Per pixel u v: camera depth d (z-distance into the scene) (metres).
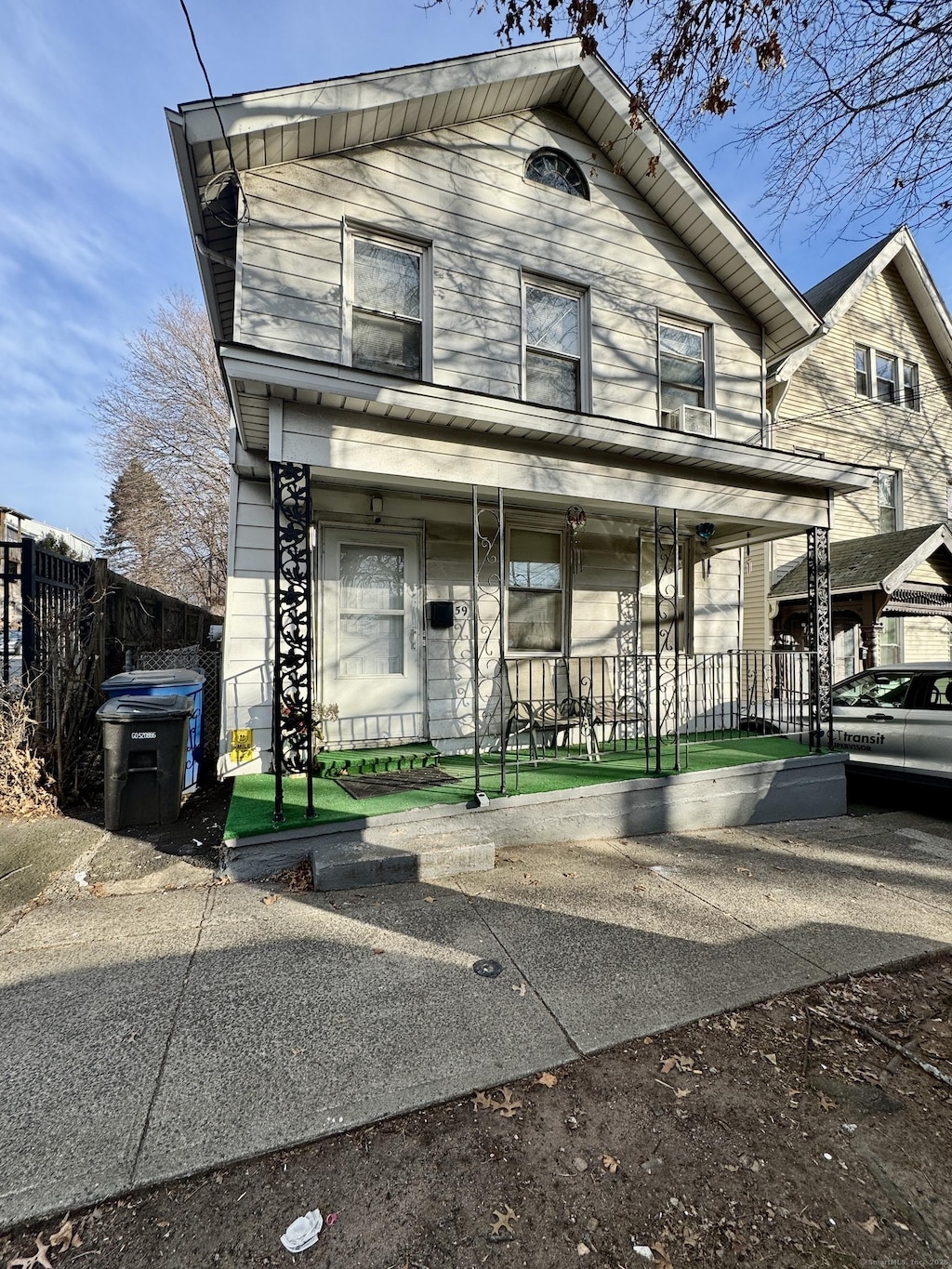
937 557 9.79
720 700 7.28
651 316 6.73
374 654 5.95
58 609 5.09
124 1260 1.48
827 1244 1.57
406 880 3.75
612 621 7.17
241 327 4.69
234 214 4.85
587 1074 2.16
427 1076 2.12
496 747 6.38
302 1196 1.66
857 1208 1.67
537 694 6.70
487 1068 2.17
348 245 5.15
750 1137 1.91
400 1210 1.62
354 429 4.23
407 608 6.07
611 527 7.16
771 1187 1.73
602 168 6.45
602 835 4.81
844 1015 2.58
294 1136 1.85
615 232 6.52
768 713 7.49
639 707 7.20
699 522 7.19
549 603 6.89
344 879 3.61
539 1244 1.54
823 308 11.06
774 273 6.98
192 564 22.53
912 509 12.02
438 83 5.08
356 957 2.88
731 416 7.25
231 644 5.34
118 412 20.81
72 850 4.07
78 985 2.61
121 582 6.20
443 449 4.55
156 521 21.47
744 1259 1.52
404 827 4.13
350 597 5.87
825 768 5.89
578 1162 1.79
